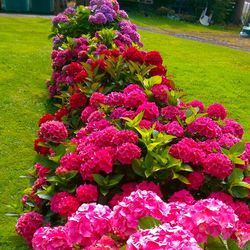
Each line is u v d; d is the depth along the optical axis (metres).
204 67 10.47
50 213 2.65
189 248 1.46
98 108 3.43
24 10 19.25
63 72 6.09
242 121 6.83
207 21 23.44
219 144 2.86
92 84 4.03
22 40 11.70
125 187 2.48
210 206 1.76
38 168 3.14
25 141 5.48
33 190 2.89
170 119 3.12
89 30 7.17
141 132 2.65
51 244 1.87
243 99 8.03
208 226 1.72
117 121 3.08
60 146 2.82
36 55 9.85
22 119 6.14
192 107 3.19
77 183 2.62
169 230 1.54
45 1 19.19
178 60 11.08
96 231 1.84
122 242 1.83
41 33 13.16
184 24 21.62
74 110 3.93
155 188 2.42
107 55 4.64
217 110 3.39
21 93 7.18
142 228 1.75
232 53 13.33
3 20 15.38
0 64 8.73
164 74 4.16
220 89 8.53
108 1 7.34
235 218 1.77
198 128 2.86
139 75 3.74
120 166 2.57
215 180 2.55
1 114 6.24
